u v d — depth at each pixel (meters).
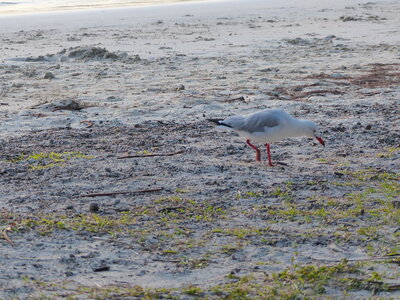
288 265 8.55
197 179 12.32
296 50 31.75
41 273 8.21
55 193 11.52
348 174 12.62
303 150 14.66
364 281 8.01
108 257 8.75
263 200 11.17
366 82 23.00
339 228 9.84
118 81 24.19
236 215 10.43
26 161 13.72
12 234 9.48
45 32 43.56
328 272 8.20
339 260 8.69
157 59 29.50
